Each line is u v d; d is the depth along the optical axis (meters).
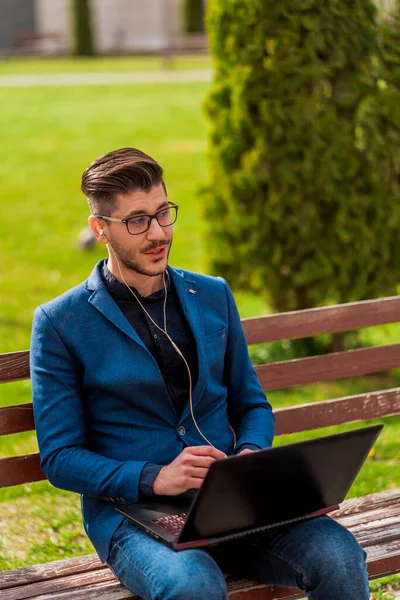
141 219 4.15
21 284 12.77
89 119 28.41
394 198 8.80
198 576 3.73
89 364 4.24
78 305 4.28
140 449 4.27
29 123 27.98
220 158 8.93
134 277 4.32
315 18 8.29
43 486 6.99
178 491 3.98
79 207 17.50
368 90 8.54
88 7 52.66
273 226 8.84
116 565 4.05
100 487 4.06
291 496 3.99
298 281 8.84
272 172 8.63
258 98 8.52
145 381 4.23
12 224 16.19
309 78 8.38
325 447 3.88
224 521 3.88
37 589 4.33
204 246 9.40
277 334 5.45
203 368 4.36
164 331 4.37
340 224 8.70
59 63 49.53
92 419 4.33
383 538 4.73
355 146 8.65
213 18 8.70
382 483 6.91
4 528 6.34
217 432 4.45
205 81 38.28
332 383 9.26
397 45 8.64
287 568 4.02
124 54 54.03
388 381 9.35
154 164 4.19
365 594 3.93
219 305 4.58
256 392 4.66
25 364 4.73
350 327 5.66
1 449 7.64
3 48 56.88
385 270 9.02
